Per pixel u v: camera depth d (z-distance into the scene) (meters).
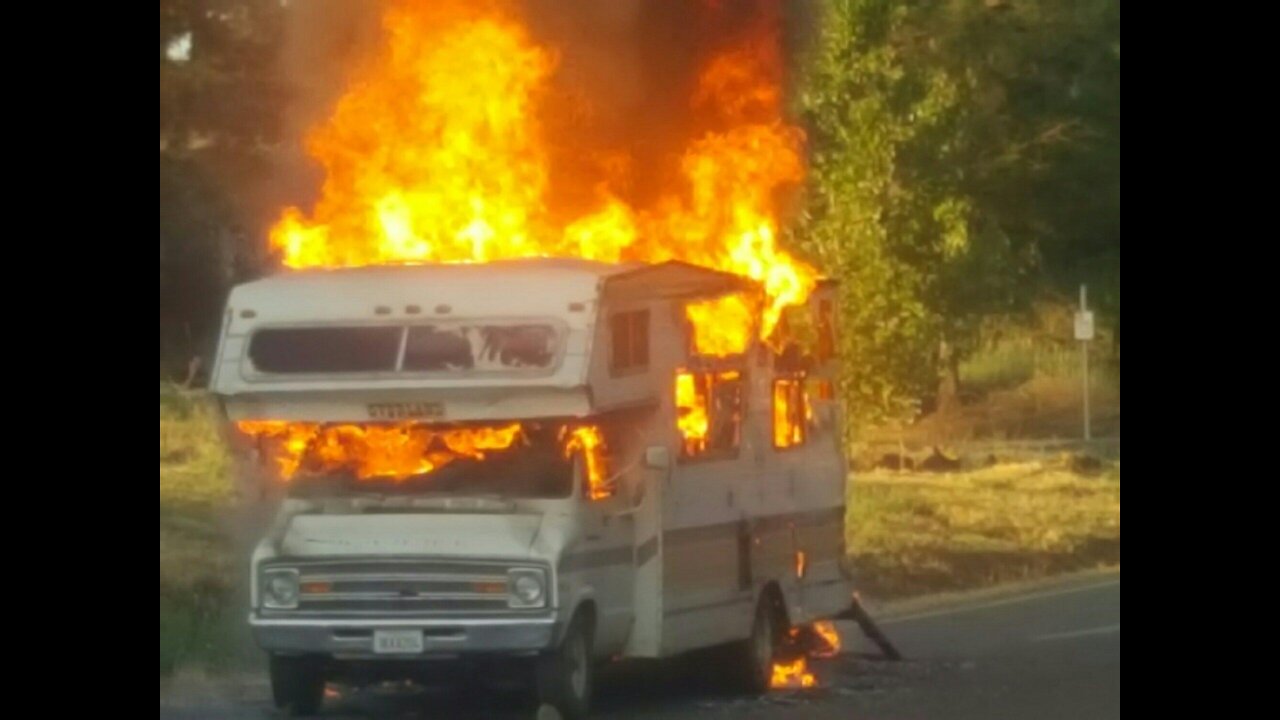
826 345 26.70
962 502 44.34
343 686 23.78
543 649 20.28
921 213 43.06
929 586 37.16
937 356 46.91
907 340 42.72
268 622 20.53
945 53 54.09
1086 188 60.62
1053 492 45.97
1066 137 59.84
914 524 42.03
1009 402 58.06
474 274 21.36
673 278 22.80
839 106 41.59
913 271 42.75
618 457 21.94
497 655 20.31
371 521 20.70
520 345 20.92
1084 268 62.59
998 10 56.75
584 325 20.92
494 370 20.86
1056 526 42.69
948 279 46.94
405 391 20.89
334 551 20.48
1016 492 45.84
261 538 21.80
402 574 20.36
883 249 42.22
